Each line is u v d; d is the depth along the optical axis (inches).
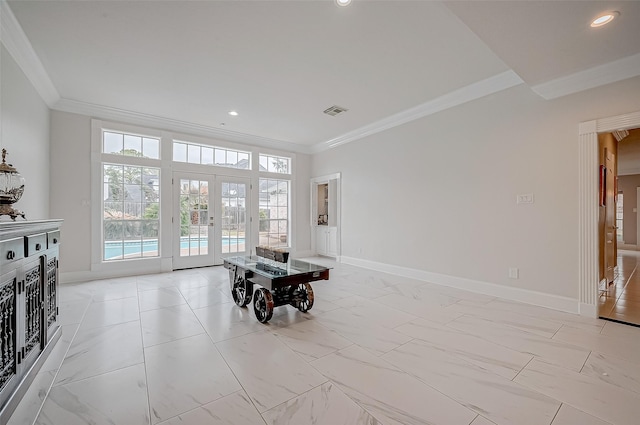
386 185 201.5
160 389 68.4
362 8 90.8
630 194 351.6
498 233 141.7
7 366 59.3
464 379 73.0
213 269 208.8
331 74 134.2
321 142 261.6
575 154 118.0
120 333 99.3
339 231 243.6
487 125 145.2
